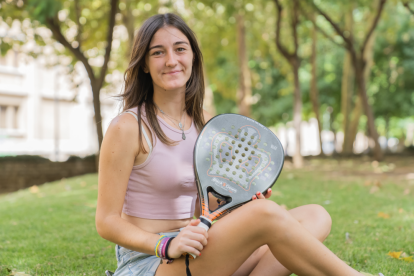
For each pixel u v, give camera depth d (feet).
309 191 18.93
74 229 12.06
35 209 15.93
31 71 62.95
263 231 4.81
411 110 62.80
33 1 20.92
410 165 36.50
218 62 60.70
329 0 38.09
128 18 33.58
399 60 60.64
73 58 33.17
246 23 45.32
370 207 14.53
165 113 5.87
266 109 66.64
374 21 38.50
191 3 34.30
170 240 4.91
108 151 5.23
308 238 4.83
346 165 38.29
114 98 5.85
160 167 5.46
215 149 5.48
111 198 5.19
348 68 54.19
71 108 68.23
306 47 59.77
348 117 54.85
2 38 29.32
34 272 8.12
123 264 5.66
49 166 38.60
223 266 4.96
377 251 9.03
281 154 5.63
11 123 61.77
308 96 67.62
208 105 50.19
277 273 5.38
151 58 5.67
